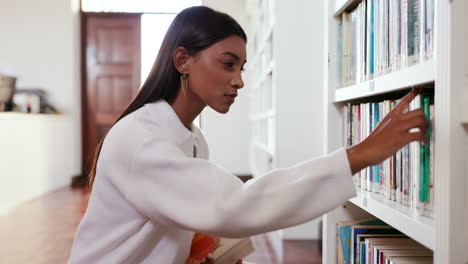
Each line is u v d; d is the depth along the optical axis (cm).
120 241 90
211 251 107
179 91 95
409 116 76
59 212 412
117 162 85
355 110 129
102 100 653
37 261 258
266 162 379
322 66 298
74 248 95
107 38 648
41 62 618
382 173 114
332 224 146
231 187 77
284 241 298
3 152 418
